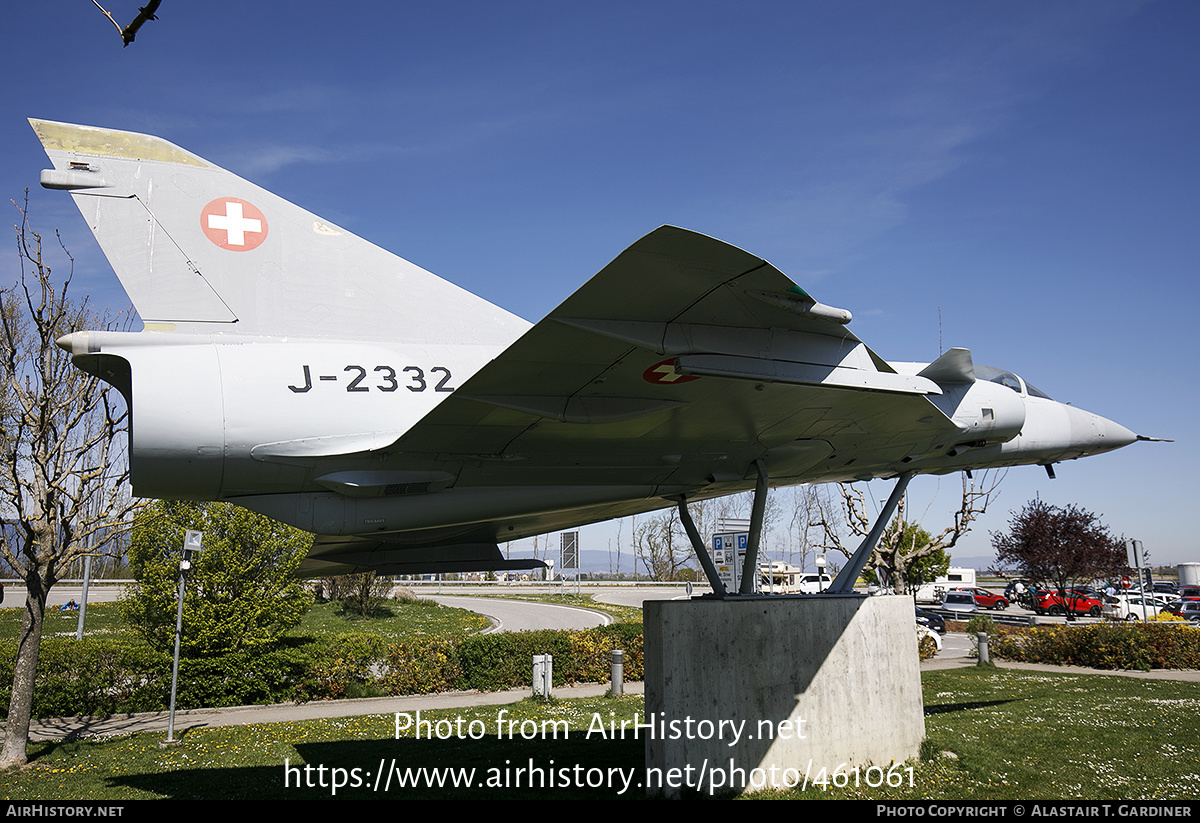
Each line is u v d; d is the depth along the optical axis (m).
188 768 8.05
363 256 6.63
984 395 8.25
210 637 12.57
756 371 5.00
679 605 6.25
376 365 6.10
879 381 5.56
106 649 12.18
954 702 11.12
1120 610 28.14
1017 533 31.94
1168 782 6.34
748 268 4.21
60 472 8.91
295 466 5.73
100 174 6.04
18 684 8.62
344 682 13.55
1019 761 7.07
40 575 8.92
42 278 8.68
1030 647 17.27
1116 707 10.18
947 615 29.86
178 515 13.09
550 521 7.97
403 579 57.69
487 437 5.78
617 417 5.52
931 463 8.69
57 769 8.18
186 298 6.05
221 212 6.28
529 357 4.70
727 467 7.28
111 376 6.02
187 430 5.42
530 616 30.05
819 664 6.80
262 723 10.88
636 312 4.53
